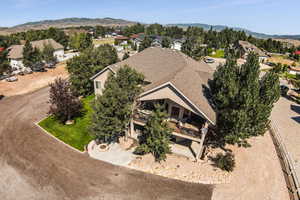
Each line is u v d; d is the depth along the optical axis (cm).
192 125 2178
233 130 1811
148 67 2889
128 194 1630
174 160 2033
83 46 8550
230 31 14050
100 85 3238
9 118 2778
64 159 1995
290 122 2981
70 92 2688
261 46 12206
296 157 2155
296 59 9219
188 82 2222
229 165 1883
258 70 1738
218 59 8281
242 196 1636
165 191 1669
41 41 7231
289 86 4862
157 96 2073
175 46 10544
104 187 1684
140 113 2264
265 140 2450
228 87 1803
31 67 5406
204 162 2016
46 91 3944
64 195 1596
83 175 1798
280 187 1731
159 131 1864
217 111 2006
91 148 2178
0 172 1791
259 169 1941
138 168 1909
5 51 5003
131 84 1992
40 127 2573
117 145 2247
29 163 1919
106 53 4225
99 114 1980
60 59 7188
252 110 1769
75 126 2647
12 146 2161
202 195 1641
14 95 3688
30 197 1570
